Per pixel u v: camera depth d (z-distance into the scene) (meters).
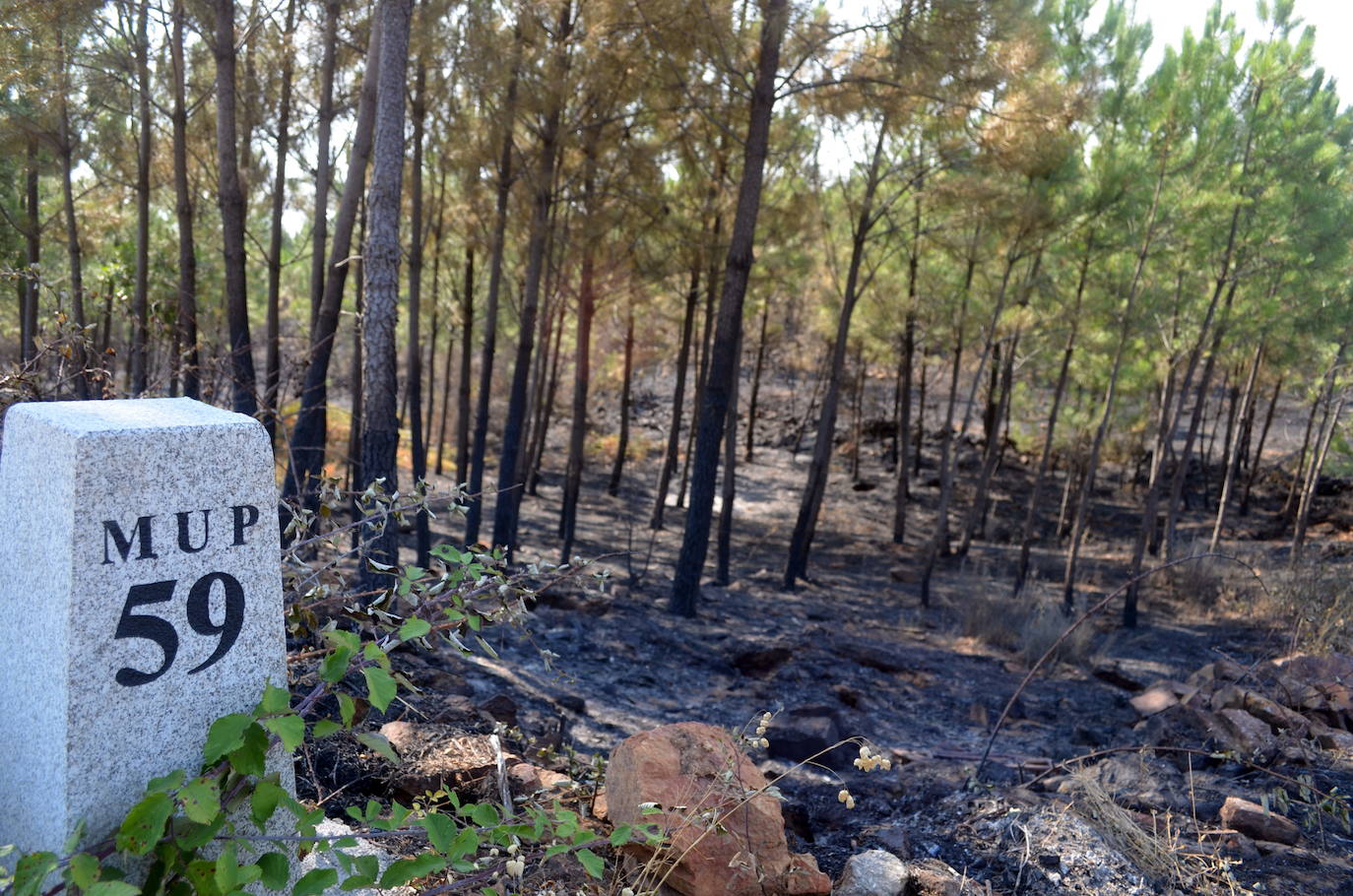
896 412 30.44
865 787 5.24
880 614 14.99
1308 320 15.59
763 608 14.14
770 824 3.32
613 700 7.54
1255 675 7.36
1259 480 29.22
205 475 2.12
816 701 8.31
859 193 16.23
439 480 24.03
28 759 2.07
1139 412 23.23
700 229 15.84
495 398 33.84
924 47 11.09
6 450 2.17
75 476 1.93
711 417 12.37
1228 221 13.98
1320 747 5.78
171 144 13.34
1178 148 14.09
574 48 12.41
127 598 2.01
